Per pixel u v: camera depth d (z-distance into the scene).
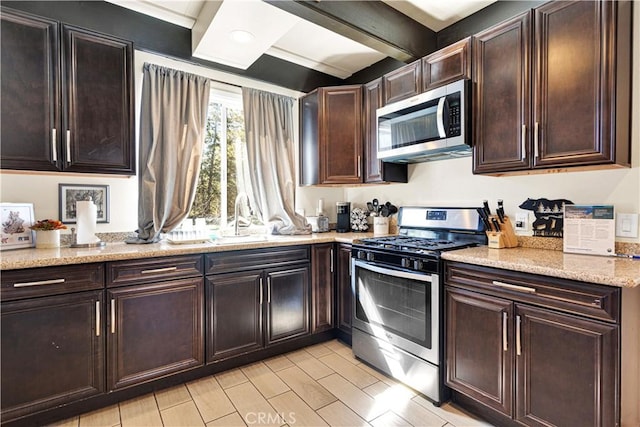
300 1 1.90
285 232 3.00
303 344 2.68
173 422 1.75
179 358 2.07
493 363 1.67
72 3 2.09
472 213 2.34
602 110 1.51
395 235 2.92
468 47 2.04
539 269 1.47
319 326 2.72
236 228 2.77
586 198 1.85
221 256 2.23
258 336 2.40
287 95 3.19
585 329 1.36
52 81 1.88
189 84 2.54
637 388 1.46
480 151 1.99
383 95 2.68
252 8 1.96
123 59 2.12
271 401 1.94
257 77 2.91
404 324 2.10
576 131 1.59
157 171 2.38
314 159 3.05
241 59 2.62
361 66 3.22
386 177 2.71
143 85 2.38
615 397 1.29
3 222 1.91
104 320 1.83
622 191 1.72
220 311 2.23
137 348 1.93
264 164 2.96
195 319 2.12
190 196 2.51
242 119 3.04
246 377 2.21
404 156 2.45
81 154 1.97
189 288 2.10
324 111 2.97
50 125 1.87
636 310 1.42
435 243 2.25
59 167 1.90
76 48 1.96
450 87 2.06
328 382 2.14
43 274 1.66
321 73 3.33
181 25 2.50
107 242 2.30
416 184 2.84
